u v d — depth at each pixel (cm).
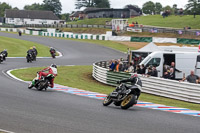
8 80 1881
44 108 1088
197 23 7662
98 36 6419
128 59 2688
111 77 2114
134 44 5728
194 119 1105
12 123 841
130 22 9350
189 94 1669
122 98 1203
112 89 1933
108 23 8556
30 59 3228
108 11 10794
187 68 2200
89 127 848
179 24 7844
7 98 1251
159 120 1025
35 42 5997
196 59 2217
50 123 867
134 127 888
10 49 4934
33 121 880
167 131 872
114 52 4828
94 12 11262
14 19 13600
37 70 2577
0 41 5897
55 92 1553
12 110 1013
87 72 2734
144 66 2081
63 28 8438
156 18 9488
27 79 2017
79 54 4512
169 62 2186
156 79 1844
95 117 991
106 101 1248
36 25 9250
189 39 5588
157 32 6531
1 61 2939
